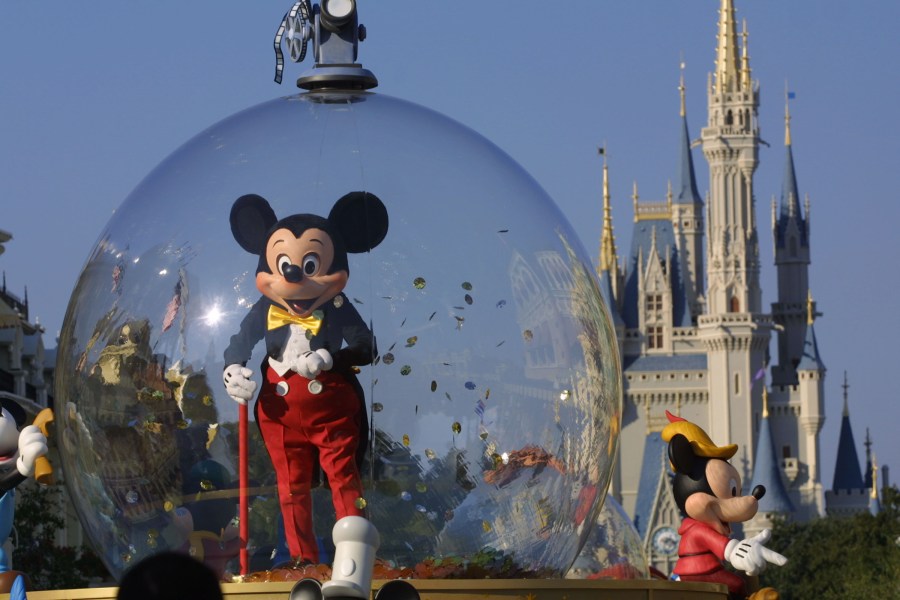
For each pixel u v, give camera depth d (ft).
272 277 47.39
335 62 52.70
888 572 554.05
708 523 60.18
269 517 47.34
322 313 47.16
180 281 48.29
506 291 48.83
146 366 48.39
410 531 47.42
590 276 52.42
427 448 47.42
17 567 251.60
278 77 52.70
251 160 49.60
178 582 34.12
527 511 48.85
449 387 47.65
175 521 48.34
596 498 51.70
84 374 50.01
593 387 50.93
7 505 55.52
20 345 375.25
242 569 47.60
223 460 47.50
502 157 52.24
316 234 47.55
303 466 47.11
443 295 48.03
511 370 48.44
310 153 49.57
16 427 55.06
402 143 50.24
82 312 50.72
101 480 49.78
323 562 47.19
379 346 47.29
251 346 47.29
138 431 48.52
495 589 44.98
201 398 47.57
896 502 592.60
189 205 49.32
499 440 48.16
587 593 46.19
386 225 48.42
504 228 49.73
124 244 50.14
